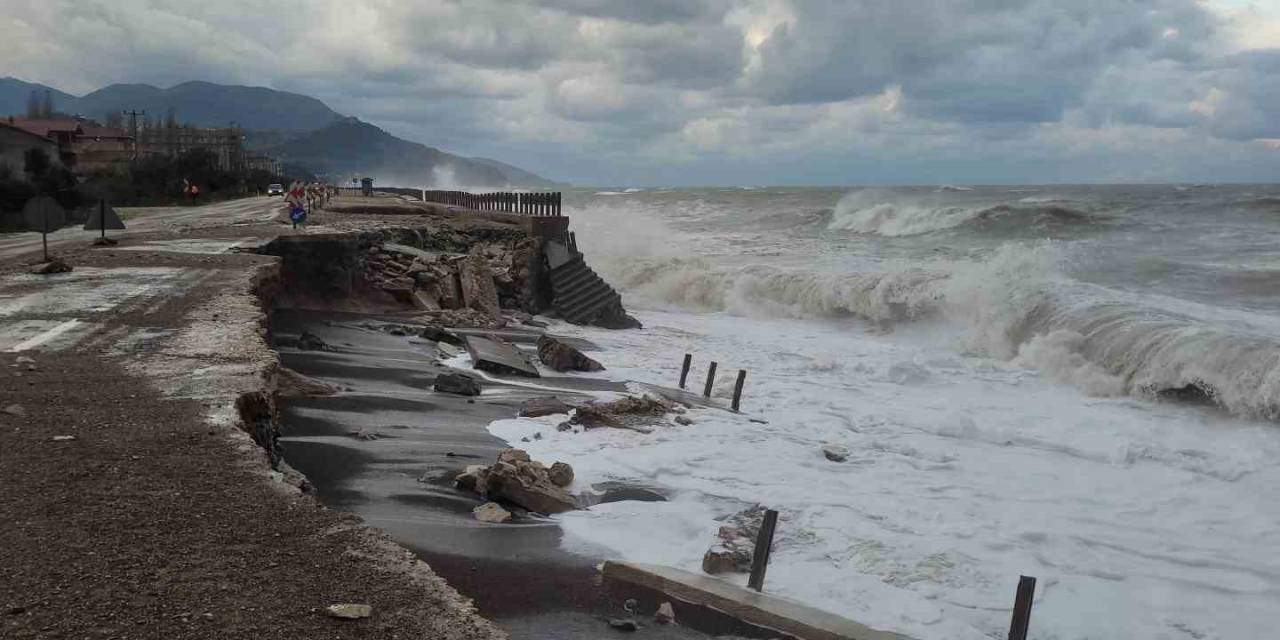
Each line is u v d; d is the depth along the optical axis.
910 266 29.52
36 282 16.70
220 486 6.37
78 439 7.18
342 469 9.91
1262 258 28.83
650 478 10.27
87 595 4.65
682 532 8.50
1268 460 12.35
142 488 6.23
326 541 5.64
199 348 10.95
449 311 25.48
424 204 53.25
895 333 25.05
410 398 14.01
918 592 7.37
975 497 10.30
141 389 8.85
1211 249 31.77
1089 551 8.70
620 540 8.21
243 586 4.93
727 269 33.22
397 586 5.14
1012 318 22.11
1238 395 15.26
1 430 7.30
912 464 11.62
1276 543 9.12
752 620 6.60
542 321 26.70
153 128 130.62
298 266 24.69
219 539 5.52
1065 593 7.59
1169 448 12.92
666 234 47.38
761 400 15.98
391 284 26.06
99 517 5.69
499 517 8.59
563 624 6.46
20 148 65.31
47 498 5.93
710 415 13.72
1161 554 8.74
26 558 5.02
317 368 16.09
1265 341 15.84
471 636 4.66
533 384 16.30
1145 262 28.42
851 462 11.54
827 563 7.89
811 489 10.06
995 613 7.08
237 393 8.79
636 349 22.00
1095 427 14.45
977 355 21.70
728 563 7.53
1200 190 91.56
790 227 53.00
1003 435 13.66
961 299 23.78
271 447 9.12
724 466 10.81
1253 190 88.81
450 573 7.27
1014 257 26.78
